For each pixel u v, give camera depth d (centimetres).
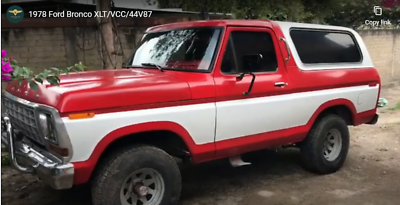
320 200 426
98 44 739
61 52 716
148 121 332
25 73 316
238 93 389
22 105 347
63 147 298
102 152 315
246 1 735
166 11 881
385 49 1246
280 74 430
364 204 416
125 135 324
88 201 419
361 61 539
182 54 406
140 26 796
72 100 297
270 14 748
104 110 312
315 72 466
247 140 409
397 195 440
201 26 408
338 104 495
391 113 886
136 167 336
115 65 641
